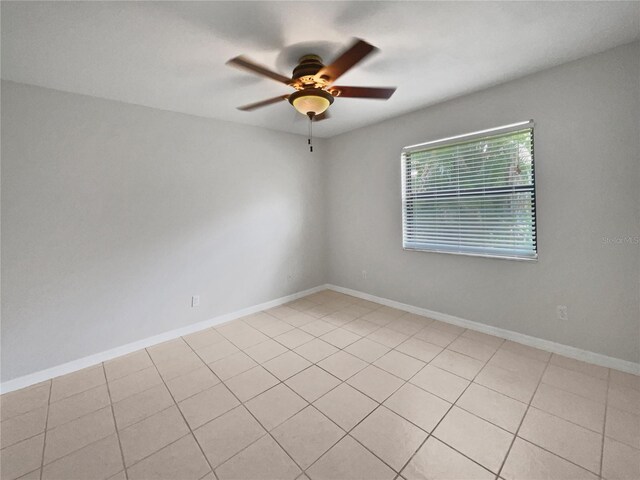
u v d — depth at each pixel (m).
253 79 2.16
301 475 1.37
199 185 3.00
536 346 2.44
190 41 1.69
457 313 2.95
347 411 1.78
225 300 3.25
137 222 2.63
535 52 1.95
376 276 3.70
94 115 2.39
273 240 3.67
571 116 2.14
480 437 1.55
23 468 1.45
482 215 2.68
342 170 3.96
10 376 2.09
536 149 2.31
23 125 2.10
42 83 2.13
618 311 2.05
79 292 2.36
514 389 1.93
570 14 1.56
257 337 2.83
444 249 2.99
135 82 2.18
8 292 2.08
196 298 3.02
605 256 2.08
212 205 3.11
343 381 2.08
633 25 1.68
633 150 1.93
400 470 1.38
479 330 2.79
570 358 2.26
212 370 2.28
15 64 1.86
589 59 2.04
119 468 1.44
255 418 1.74
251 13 1.46
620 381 1.95
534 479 1.31
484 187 2.64
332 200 4.16
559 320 2.31
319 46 1.77
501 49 1.90
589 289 2.16
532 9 1.51
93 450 1.54
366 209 3.71
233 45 1.74
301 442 1.56
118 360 2.47
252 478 1.36
